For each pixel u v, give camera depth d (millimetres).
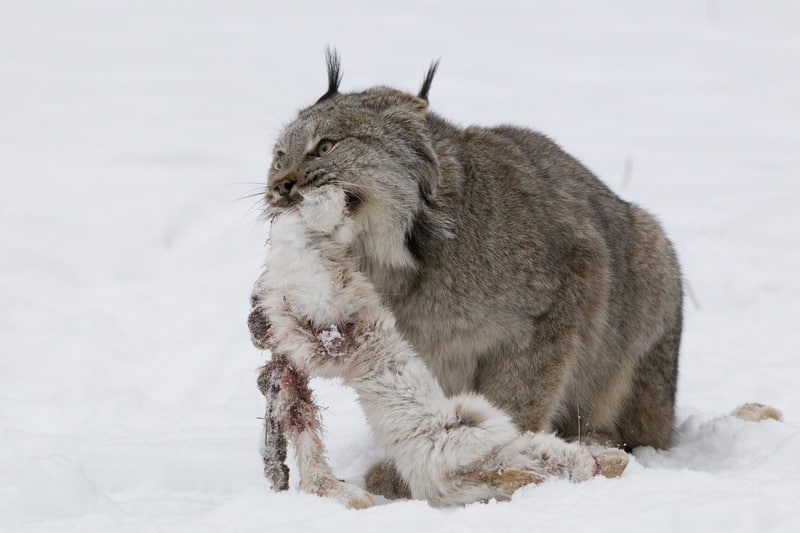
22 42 64750
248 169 35656
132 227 29312
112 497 12031
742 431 14031
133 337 21375
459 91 48438
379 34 66500
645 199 31375
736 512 8938
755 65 57156
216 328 21609
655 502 9367
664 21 71875
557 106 46312
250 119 44500
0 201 31797
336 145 12156
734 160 36938
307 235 10422
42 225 29469
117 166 36469
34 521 10352
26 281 25500
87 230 29125
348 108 12586
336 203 10453
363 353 10414
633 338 14586
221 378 18703
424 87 13516
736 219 28469
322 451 10367
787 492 9641
